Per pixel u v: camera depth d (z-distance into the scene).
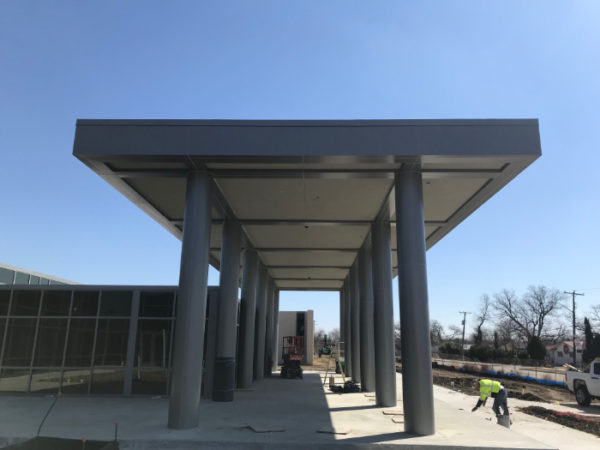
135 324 16.77
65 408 13.41
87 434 9.64
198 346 10.98
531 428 13.19
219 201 15.24
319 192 14.30
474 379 32.72
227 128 11.22
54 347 16.77
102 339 16.72
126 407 13.63
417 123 11.13
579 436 12.02
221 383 15.46
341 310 39.25
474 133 11.03
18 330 16.97
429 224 17.20
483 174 12.10
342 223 17.66
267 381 24.72
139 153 11.06
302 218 17.31
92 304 17.06
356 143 11.08
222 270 17.27
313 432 10.11
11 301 17.19
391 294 16.42
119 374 16.41
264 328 27.08
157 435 9.65
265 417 12.08
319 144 11.11
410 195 11.73
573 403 20.72
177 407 10.47
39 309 17.09
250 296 21.89
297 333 54.56
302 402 15.47
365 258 21.38
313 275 31.86
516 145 10.94
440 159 11.20
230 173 12.31
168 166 11.95
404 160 11.30
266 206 15.93
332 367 45.72
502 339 90.81
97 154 11.05
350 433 10.09
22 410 13.00
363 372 19.78
